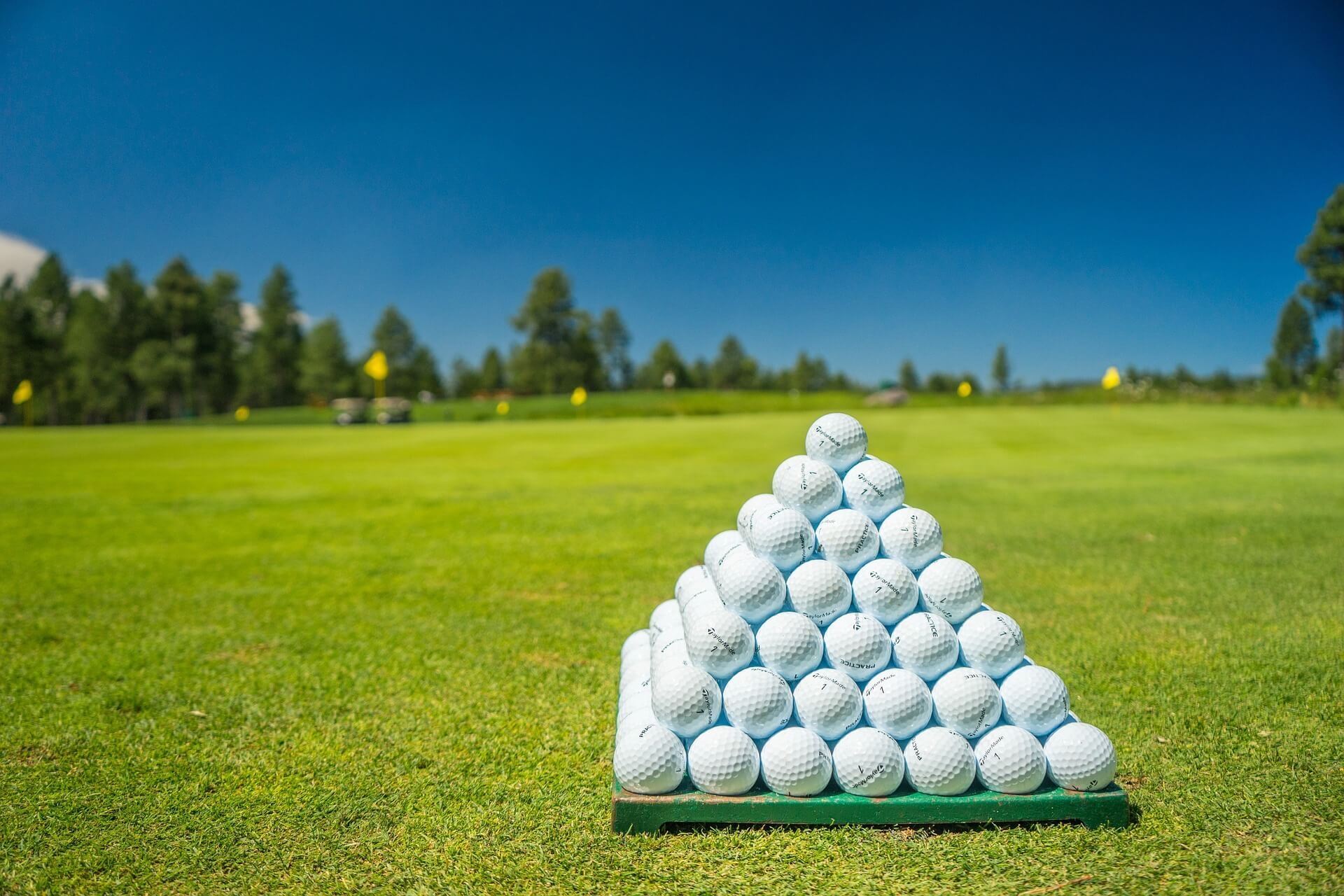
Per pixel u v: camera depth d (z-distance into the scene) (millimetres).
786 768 615
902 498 710
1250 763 679
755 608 657
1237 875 559
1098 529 1626
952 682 635
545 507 2059
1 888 569
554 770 697
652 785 616
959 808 608
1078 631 985
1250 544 1443
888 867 574
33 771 700
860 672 644
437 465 3178
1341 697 789
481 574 1355
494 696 837
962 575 670
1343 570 1240
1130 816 618
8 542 1668
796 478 690
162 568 1429
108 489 2518
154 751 732
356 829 624
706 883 563
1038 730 633
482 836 613
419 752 727
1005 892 552
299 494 2367
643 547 1554
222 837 615
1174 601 1096
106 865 589
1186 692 808
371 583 1302
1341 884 550
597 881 567
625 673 767
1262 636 955
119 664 929
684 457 3369
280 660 940
